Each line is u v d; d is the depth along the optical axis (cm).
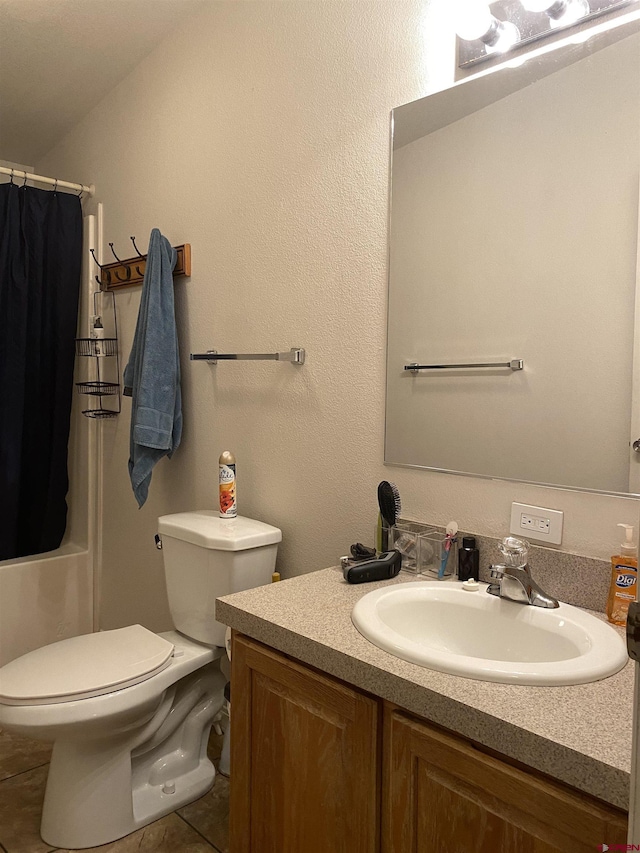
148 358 223
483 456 147
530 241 138
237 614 130
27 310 297
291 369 195
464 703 91
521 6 138
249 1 206
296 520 194
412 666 103
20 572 285
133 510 276
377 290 169
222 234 220
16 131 321
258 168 205
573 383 132
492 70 144
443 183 154
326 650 111
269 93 200
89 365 304
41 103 292
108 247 291
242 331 213
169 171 247
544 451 137
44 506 311
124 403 283
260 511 208
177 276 241
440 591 136
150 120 257
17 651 285
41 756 219
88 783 173
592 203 129
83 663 173
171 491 250
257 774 131
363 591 141
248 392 211
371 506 172
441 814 98
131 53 254
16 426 294
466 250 150
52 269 304
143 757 190
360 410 175
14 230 292
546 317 136
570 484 132
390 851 105
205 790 196
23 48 247
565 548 133
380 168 168
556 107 134
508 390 142
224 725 210
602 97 127
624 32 124
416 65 159
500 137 143
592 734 83
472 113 148
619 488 125
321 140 183
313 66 185
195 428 236
